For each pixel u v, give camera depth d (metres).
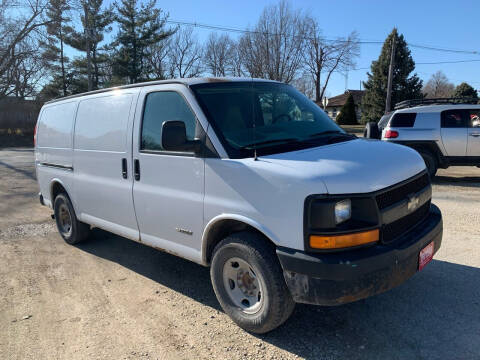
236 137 3.34
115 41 36.88
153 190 3.87
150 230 4.02
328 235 2.65
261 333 3.22
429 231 3.19
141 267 4.82
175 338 3.25
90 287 4.29
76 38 35.31
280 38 43.59
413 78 37.84
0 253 5.43
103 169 4.55
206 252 3.51
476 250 4.85
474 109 9.22
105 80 37.97
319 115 4.15
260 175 2.95
